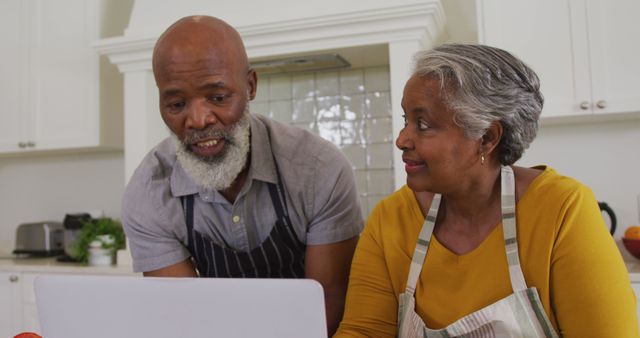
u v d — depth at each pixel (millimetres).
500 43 2420
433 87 875
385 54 2691
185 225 1261
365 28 2473
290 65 2836
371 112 2918
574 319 872
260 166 1219
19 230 3359
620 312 843
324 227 1231
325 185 1232
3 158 3686
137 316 722
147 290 714
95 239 2943
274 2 2619
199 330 705
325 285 1229
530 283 910
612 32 2312
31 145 3246
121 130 3268
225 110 1031
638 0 2287
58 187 3559
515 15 2408
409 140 904
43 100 3230
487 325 912
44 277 763
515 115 902
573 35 2346
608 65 2314
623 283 859
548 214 914
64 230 3275
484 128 885
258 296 682
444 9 2803
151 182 1266
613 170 2580
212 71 990
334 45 2545
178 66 987
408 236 1030
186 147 1072
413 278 992
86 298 742
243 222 1239
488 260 944
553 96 2369
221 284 690
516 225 937
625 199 2566
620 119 2547
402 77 2439
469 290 943
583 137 2613
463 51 890
